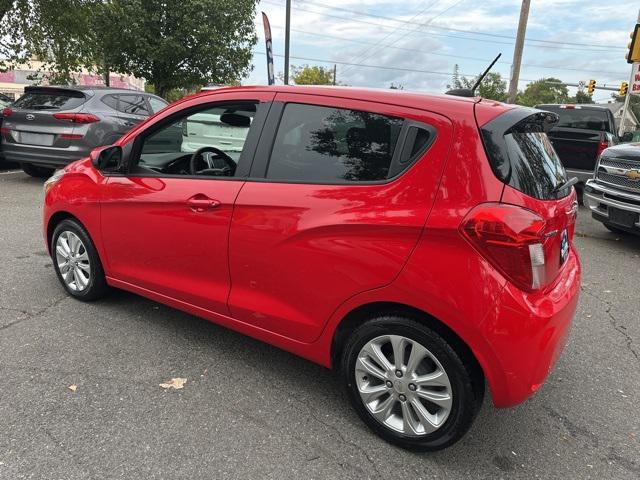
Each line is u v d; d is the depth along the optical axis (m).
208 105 3.21
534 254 2.21
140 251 3.46
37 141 8.41
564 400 3.12
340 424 2.73
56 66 14.91
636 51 13.62
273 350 3.48
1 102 10.02
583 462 2.55
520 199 2.25
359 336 2.57
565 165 10.23
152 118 3.46
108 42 17.98
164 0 18.06
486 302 2.20
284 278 2.76
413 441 2.51
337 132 2.68
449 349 2.34
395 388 2.52
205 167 3.41
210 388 2.99
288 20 18.03
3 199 7.75
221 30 19.02
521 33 18.31
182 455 2.43
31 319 3.73
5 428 2.54
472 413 2.37
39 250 5.32
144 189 3.36
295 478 2.33
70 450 2.41
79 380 2.99
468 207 2.24
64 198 3.89
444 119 2.40
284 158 2.82
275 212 2.74
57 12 13.81
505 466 2.49
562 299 2.46
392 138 2.51
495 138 2.32
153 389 2.95
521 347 2.21
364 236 2.45
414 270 2.32
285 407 2.85
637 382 3.36
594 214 7.10
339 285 2.55
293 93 2.88
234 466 2.38
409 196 2.38
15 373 3.02
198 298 3.19
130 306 4.05
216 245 3.00
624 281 5.51
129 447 2.46
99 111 8.59
